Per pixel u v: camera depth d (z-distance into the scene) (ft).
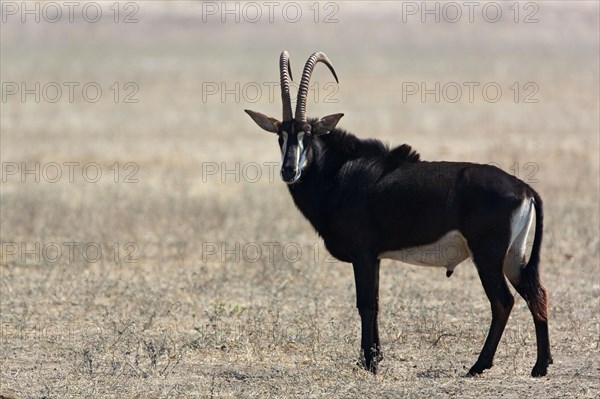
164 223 214.48
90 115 458.09
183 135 392.06
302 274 170.91
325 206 121.08
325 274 173.68
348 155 121.70
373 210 118.01
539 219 115.75
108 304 154.30
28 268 178.19
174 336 135.23
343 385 110.42
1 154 335.26
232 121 436.35
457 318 145.59
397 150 121.08
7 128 404.77
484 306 152.66
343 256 122.31
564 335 135.13
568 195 244.42
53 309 151.53
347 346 127.13
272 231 208.64
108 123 428.97
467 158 315.37
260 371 118.11
